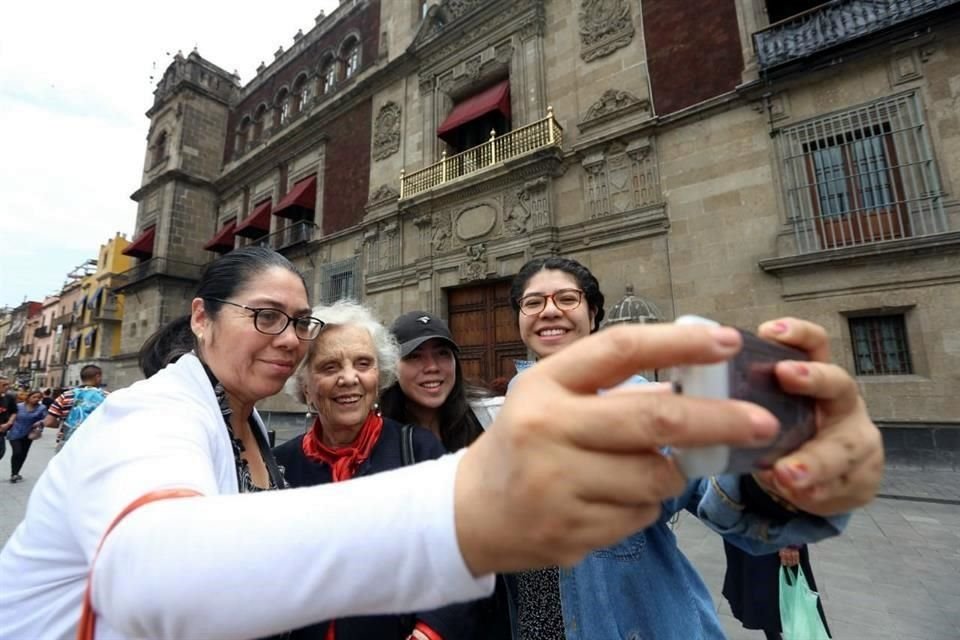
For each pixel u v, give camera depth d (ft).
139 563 1.69
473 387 10.47
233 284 4.36
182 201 72.74
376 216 47.42
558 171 35.50
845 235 24.53
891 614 10.73
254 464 4.80
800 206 25.84
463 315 40.88
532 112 37.83
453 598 1.53
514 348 37.32
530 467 1.32
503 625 5.78
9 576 2.64
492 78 42.98
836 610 11.05
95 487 2.21
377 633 5.10
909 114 23.47
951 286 21.63
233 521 1.69
